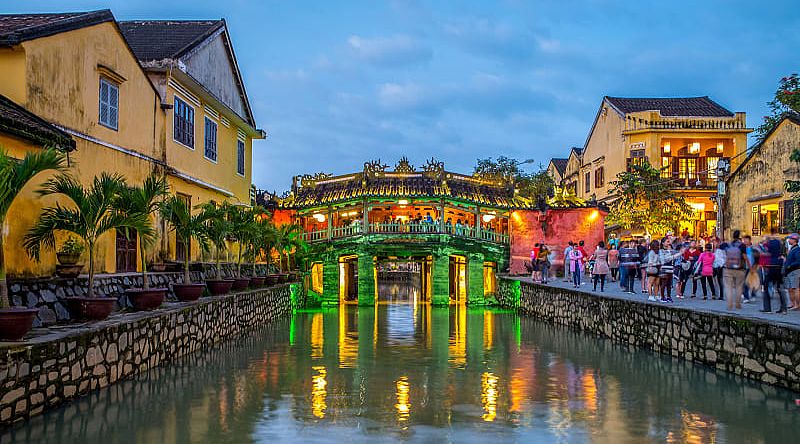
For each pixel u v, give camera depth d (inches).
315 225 1464.1
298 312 1157.7
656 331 602.9
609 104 1691.7
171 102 725.3
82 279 499.8
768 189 975.0
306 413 368.2
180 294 604.7
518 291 1201.4
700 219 1513.3
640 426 342.3
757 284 635.5
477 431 332.2
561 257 1396.4
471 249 1384.1
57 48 501.4
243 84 1000.2
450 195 1353.3
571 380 474.0
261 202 1417.3
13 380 300.5
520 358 586.6
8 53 462.0
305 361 557.0
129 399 380.5
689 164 1542.8
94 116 559.5
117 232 593.9
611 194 1612.9
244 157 1046.4
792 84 992.2
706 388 431.5
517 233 1430.9
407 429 335.6
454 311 1208.2
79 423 324.5
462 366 539.2
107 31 582.6
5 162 334.0
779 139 949.2
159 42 788.6
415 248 1354.6
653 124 1520.7
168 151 716.0
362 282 1359.5
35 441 293.3
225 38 910.4
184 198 778.2
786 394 399.5
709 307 604.4
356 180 1400.1
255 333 777.6
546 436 323.6
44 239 448.5
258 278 914.7
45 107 485.1
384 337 754.8
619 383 460.1
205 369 499.8
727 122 1513.3
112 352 403.5
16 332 322.7
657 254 674.8
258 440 312.3
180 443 305.3
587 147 1905.8
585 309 820.0
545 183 1979.6
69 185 435.8
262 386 443.2
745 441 315.3
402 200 1348.4
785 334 402.6
